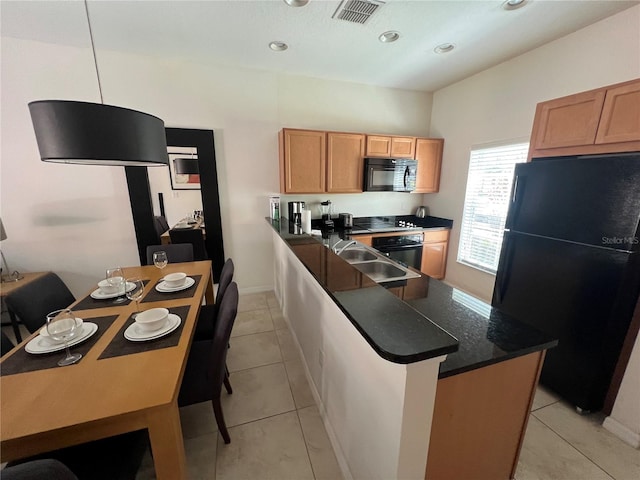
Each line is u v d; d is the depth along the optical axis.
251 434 1.56
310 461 1.41
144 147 1.28
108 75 2.61
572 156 1.80
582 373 1.63
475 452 1.06
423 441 0.86
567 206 1.64
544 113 1.95
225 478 1.33
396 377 0.81
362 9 1.92
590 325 1.58
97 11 1.94
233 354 2.27
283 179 3.13
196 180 3.05
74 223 2.79
